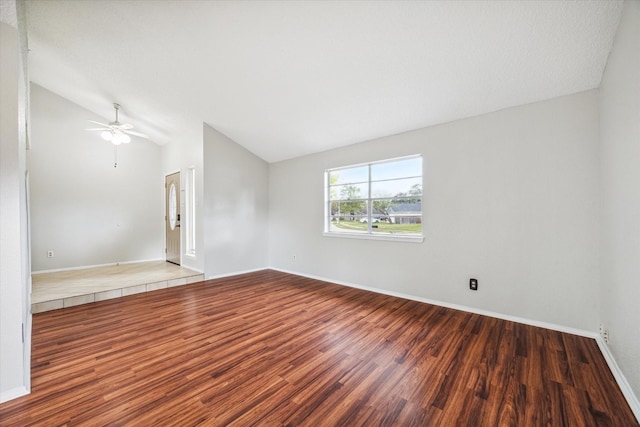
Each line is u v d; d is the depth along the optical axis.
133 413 1.53
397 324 2.77
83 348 2.28
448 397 1.67
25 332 2.14
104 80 3.81
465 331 2.59
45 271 4.67
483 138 3.00
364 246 4.10
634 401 1.56
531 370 1.94
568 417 1.50
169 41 2.77
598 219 2.39
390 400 1.64
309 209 4.89
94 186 5.18
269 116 3.96
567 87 2.46
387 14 2.08
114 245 5.42
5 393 1.63
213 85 3.42
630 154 1.67
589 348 2.23
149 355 2.17
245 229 5.18
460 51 2.27
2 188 1.63
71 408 1.57
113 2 2.40
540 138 2.67
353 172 4.36
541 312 2.67
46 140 4.68
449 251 3.24
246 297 3.70
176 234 5.48
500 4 1.85
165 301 3.52
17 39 1.67
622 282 1.81
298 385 1.79
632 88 1.62
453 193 3.21
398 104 3.11
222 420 1.48
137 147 5.71
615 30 1.87
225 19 2.37
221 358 2.13
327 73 2.85
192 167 4.89
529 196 2.72
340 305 3.37
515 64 2.31
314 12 2.16
